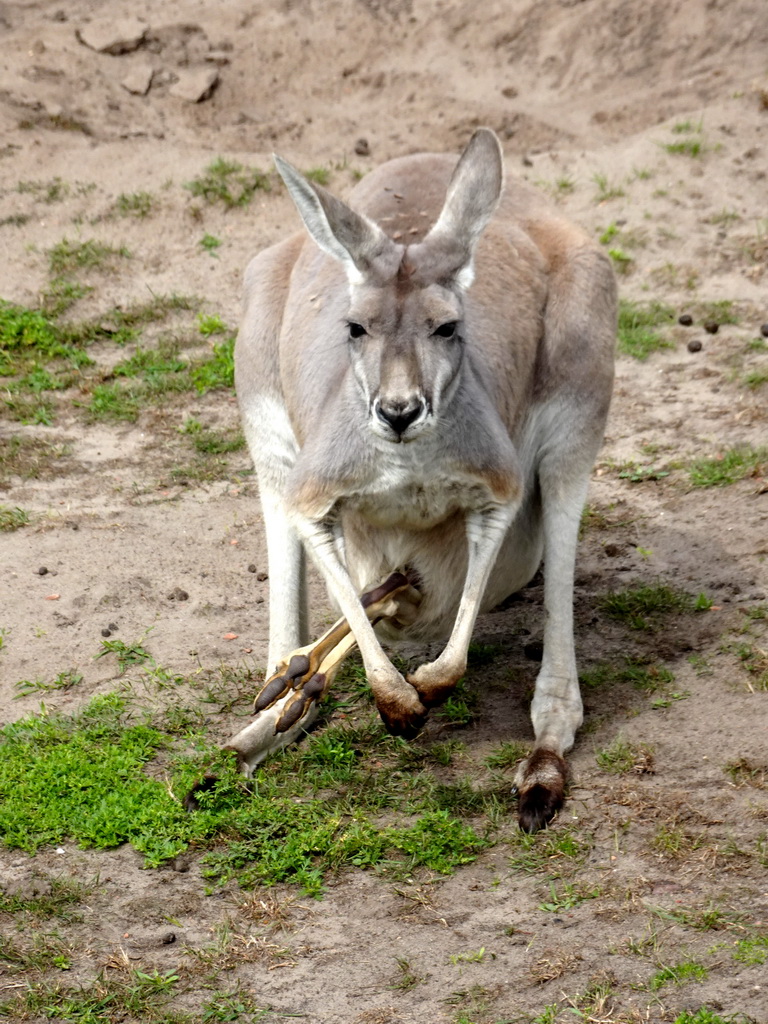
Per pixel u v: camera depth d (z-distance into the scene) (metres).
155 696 10.33
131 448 14.92
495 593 10.40
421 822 8.49
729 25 21.94
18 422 15.47
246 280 10.98
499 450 8.83
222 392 15.99
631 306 17.12
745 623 10.84
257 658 10.88
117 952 7.56
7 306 17.55
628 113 20.88
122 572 12.33
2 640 11.22
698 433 14.49
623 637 10.91
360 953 7.52
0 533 13.09
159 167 20.06
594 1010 6.91
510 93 21.58
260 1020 7.02
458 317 8.45
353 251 8.55
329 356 9.34
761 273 17.58
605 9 22.30
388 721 8.59
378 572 9.55
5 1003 7.18
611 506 13.23
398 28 22.72
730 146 19.94
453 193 8.83
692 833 8.33
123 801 8.77
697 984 7.04
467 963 7.37
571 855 8.23
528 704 10.14
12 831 8.59
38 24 22.61
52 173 20.00
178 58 22.02
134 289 18.02
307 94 21.80
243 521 13.31
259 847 8.42
